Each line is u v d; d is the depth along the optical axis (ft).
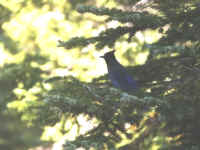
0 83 70.13
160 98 35.42
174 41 37.60
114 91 31.86
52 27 82.58
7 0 84.38
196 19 36.91
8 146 101.24
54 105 31.96
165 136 39.17
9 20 85.10
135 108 32.27
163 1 36.70
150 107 32.55
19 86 68.23
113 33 36.81
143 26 36.09
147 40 64.64
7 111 53.62
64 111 32.55
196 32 37.06
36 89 50.80
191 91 35.96
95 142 31.96
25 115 44.65
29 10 84.79
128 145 39.32
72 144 30.83
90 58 69.92
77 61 70.33
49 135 64.85
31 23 83.97
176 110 35.22
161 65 37.40
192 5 36.81
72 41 36.94
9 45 82.94
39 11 84.58
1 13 85.61
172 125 38.45
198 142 37.76
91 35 80.18
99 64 69.31
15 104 47.47
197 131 38.06
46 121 36.47
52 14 82.89
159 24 35.88
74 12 83.76
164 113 34.58
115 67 39.47
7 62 79.00
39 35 82.28
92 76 66.74
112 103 32.45
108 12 36.19
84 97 33.35
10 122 90.74
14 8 85.05
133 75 38.47
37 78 70.44
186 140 38.29
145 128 40.11
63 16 83.10
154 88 36.47
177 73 36.91
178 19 37.01
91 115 33.45
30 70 70.74
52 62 73.77
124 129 35.53
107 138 34.35
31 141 92.22
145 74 38.04
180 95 35.73
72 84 34.68
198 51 35.60
